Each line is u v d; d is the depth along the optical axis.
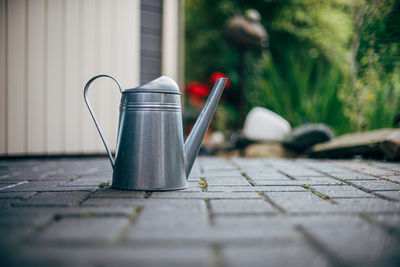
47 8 3.19
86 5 3.30
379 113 3.51
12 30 3.09
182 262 0.84
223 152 4.23
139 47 3.53
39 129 3.21
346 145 3.16
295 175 2.17
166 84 1.69
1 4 3.04
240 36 4.70
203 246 0.94
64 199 1.49
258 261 0.85
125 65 3.43
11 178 2.10
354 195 1.57
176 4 3.72
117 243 0.97
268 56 6.04
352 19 3.98
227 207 1.35
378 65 3.26
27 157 3.19
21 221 1.16
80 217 1.22
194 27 7.13
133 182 1.67
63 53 3.25
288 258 0.86
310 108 4.46
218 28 6.95
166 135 1.67
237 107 6.27
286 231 1.06
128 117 1.69
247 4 6.49
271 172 2.32
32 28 3.15
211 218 1.22
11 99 3.12
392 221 1.16
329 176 2.14
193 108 5.97
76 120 3.31
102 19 3.35
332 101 4.30
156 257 0.87
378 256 0.88
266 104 4.91
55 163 2.90
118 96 3.42
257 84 5.98
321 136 3.62
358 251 0.91
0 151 3.11
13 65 3.11
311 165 2.71
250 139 4.04
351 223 1.14
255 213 1.26
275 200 1.47
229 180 1.99
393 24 3.12
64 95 3.27
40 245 0.95
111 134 3.41
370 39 3.30
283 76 6.01
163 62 3.63
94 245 0.95
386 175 2.15
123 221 1.17
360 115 3.56
